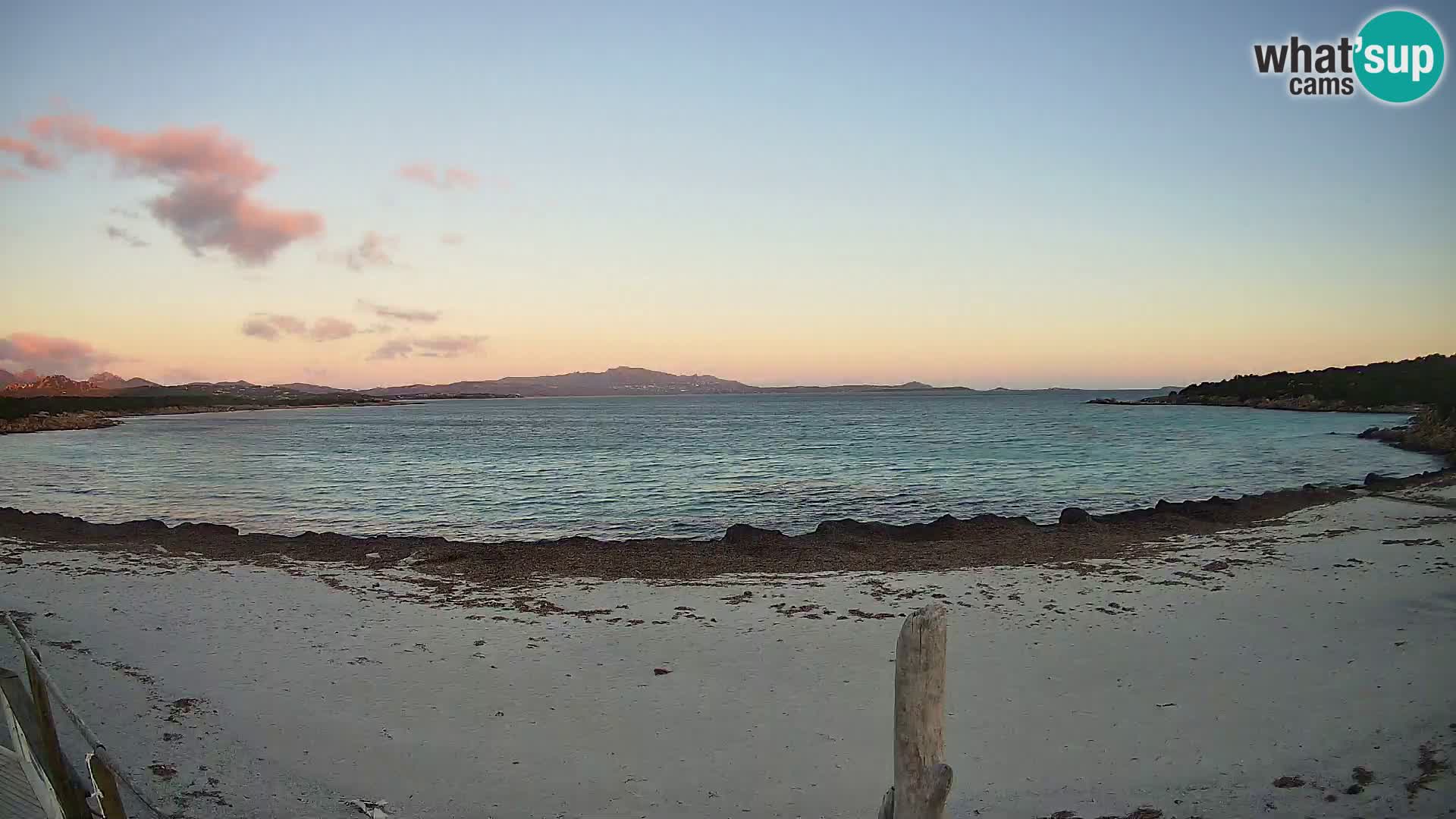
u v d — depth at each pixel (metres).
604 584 13.26
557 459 43.31
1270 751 6.92
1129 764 6.80
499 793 6.47
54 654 9.49
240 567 14.62
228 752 7.05
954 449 47.16
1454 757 6.53
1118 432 63.41
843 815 6.13
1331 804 5.93
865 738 7.47
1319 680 8.50
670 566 14.50
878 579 13.38
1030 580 13.26
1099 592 12.44
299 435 73.62
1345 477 31.30
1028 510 24.03
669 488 29.56
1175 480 30.67
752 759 7.07
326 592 12.81
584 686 8.77
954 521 17.72
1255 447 46.28
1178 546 15.85
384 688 8.69
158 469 39.25
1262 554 15.00
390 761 7.00
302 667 9.32
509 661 9.54
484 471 37.00
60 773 4.43
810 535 17.28
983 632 10.48
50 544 16.66
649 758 7.09
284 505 26.52
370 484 32.28
